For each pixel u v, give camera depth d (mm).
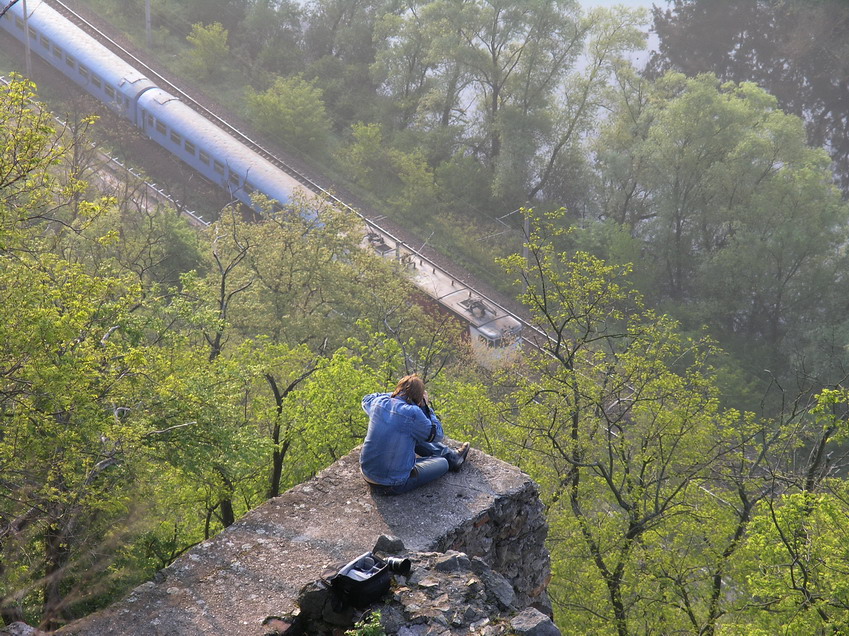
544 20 62156
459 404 21766
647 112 62250
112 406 14078
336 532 7703
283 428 19984
